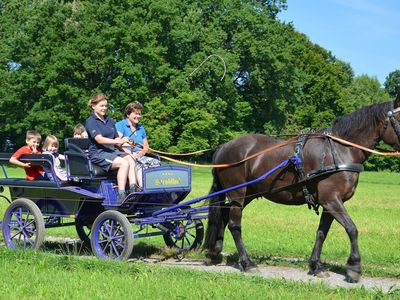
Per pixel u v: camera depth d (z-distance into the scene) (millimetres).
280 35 55250
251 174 9594
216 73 49531
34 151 11117
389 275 8977
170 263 9953
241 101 56406
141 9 47500
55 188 10234
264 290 7223
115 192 9977
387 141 8844
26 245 10492
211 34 51562
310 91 68375
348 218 8688
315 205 9234
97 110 10086
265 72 55062
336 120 9156
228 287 7348
